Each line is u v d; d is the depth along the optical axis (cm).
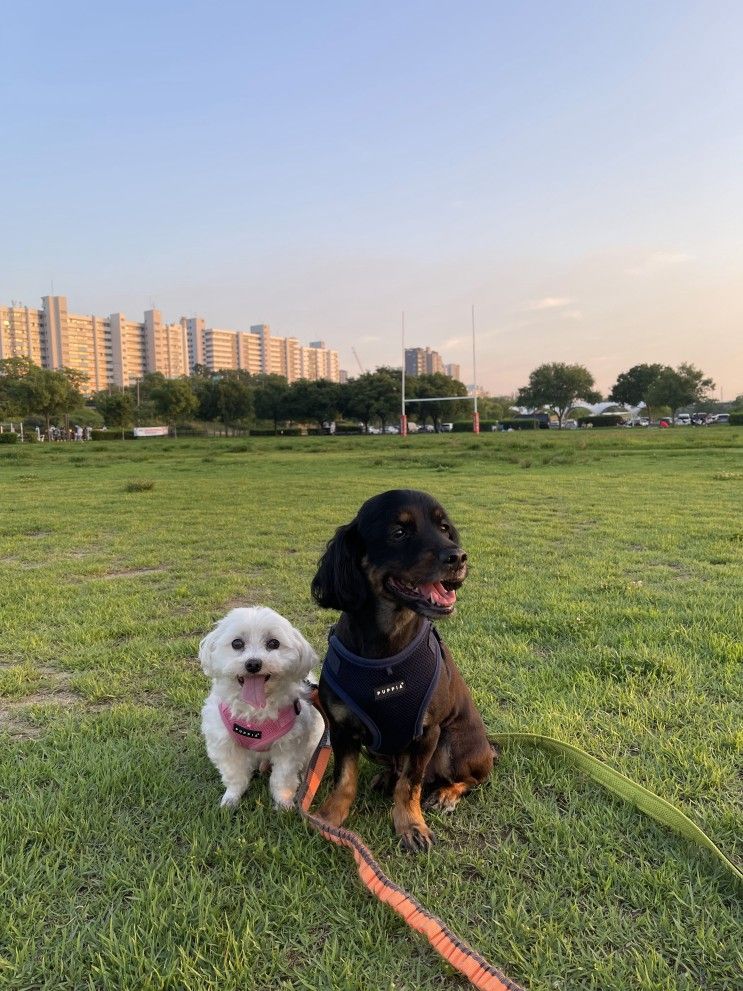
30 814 100
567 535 308
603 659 153
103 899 85
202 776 113
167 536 321
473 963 69
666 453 849
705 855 90
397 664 97
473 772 106
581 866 89
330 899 84
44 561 276
